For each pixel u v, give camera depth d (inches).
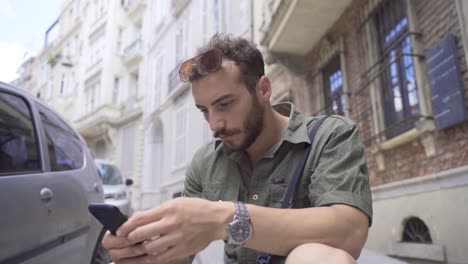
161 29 713.6
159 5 746.8
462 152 141.9
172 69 623.8
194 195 62.8
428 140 159.2
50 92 1183.6
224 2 461.1
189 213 39.4
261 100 53.5
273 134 56.2
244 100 50.8
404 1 180.2
